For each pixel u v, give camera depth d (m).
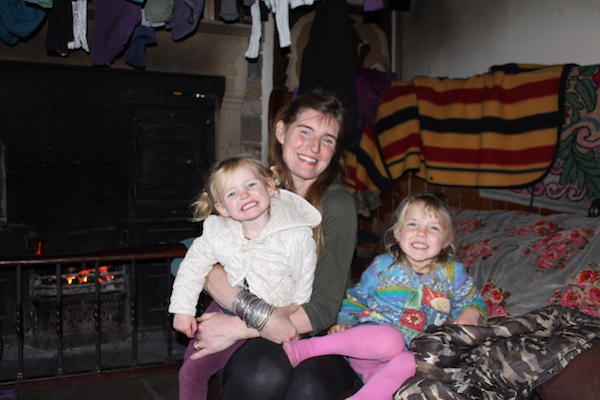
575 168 2.35
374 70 3.26
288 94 3.44
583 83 2.32
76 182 3.83
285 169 1.72
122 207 3.79
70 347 3.48
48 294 3.35
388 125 3.14
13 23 2.78
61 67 3.48
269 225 1.50
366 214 3.19
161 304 3.68
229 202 1.46
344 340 1.43
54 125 3.58
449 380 1.39
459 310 1.70
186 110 3.72
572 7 2.66
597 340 1.37
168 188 3.70
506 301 1.78
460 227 2.43
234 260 1.48
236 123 3.88
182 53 3.63
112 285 3.58
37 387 2.56
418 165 3.01
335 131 1.66
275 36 3.93
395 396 1.34
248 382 1.35
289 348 1.38
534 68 2.63
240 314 1.41
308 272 1.50
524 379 1.33
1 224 3.43
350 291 1.81
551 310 1.49
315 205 1.61
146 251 2.42
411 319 1.65
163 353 3.43
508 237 2.13
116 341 3.60
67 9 2.79
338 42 3.11
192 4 2.80
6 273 3.38
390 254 1.79
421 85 3.04
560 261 1.81
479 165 2.70
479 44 3.31
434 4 3.72
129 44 3.41
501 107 2.63
